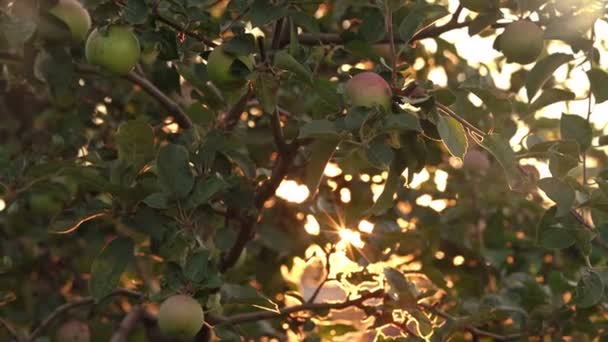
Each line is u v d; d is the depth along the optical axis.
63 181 4.71
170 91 4.46
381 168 3.19
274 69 3.60
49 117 6.22
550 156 3.45
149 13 3.70
